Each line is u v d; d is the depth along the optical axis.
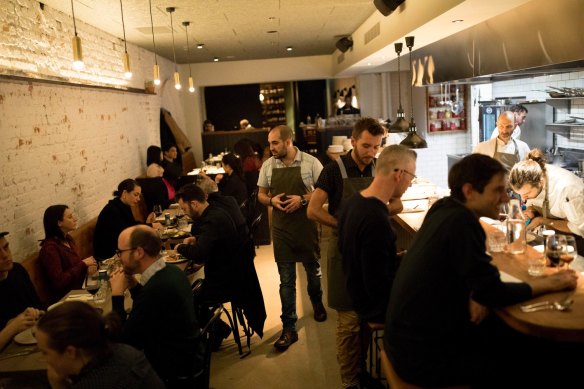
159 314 2.57
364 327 3.07
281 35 8.27
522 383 2.26
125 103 7.49
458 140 8.95
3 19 4.13
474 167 1.94
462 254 1.84
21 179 4.23
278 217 4.09
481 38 5.14
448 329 1.93
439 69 6.39
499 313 1.91
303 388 3.43
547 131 5.99
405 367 2.01
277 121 16.19
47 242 3.87
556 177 3.29
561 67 4.25
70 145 5.32
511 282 1.96
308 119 14.08
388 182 2.45
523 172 2.99
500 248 2.57
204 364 2.70
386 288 2.38
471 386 1.98
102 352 1.85
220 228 3.71
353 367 3.08
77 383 1.83
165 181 7.60
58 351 1.78
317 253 4.27
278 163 4.22
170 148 8.62
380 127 3.09
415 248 2.00
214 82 11.70
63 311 1.80
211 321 2.77
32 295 3.28
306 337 4.17
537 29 4.06
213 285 3.80
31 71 4.60
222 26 7.04
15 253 4.09
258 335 4.18
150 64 9.23
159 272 2.63
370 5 6.23
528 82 6.73
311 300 4.47
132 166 7.68
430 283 1.90
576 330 1.68
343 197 3.20
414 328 1.96
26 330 2.76
